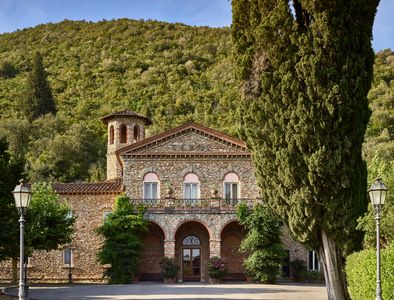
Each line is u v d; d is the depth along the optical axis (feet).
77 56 445.37
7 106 350.23
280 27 73.67
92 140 309.22
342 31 72.02
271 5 74.95
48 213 139.85
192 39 463.42
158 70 387.14
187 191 161.99
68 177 280.31
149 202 158.71
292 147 72.74
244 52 76.95
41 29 501.56
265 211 149.18
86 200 169.58
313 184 72.13
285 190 74.59
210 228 155.94
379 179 66.18
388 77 295.89
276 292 121.19
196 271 163.02
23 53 458.09
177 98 338.34
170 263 153.38
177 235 164.04
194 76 375.45
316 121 71.67
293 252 161.48
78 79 390.83
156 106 335.67
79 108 343.87
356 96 72.28
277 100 73.72
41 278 166.61
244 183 162.40
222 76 361.92
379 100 273.33
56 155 285.84
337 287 73.92
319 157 71.05
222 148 163.53
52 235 138.51
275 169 75.05
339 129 71.92
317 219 73.26
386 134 244.42
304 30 73.92
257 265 147.84
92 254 167.73
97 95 366.02
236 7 77.61
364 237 81.66
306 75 72.02
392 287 60.95
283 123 73.36
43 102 338.54
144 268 161.99
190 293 118.42
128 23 493.36
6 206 107.65
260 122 75.20
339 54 71.92
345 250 74.28
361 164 73.97
